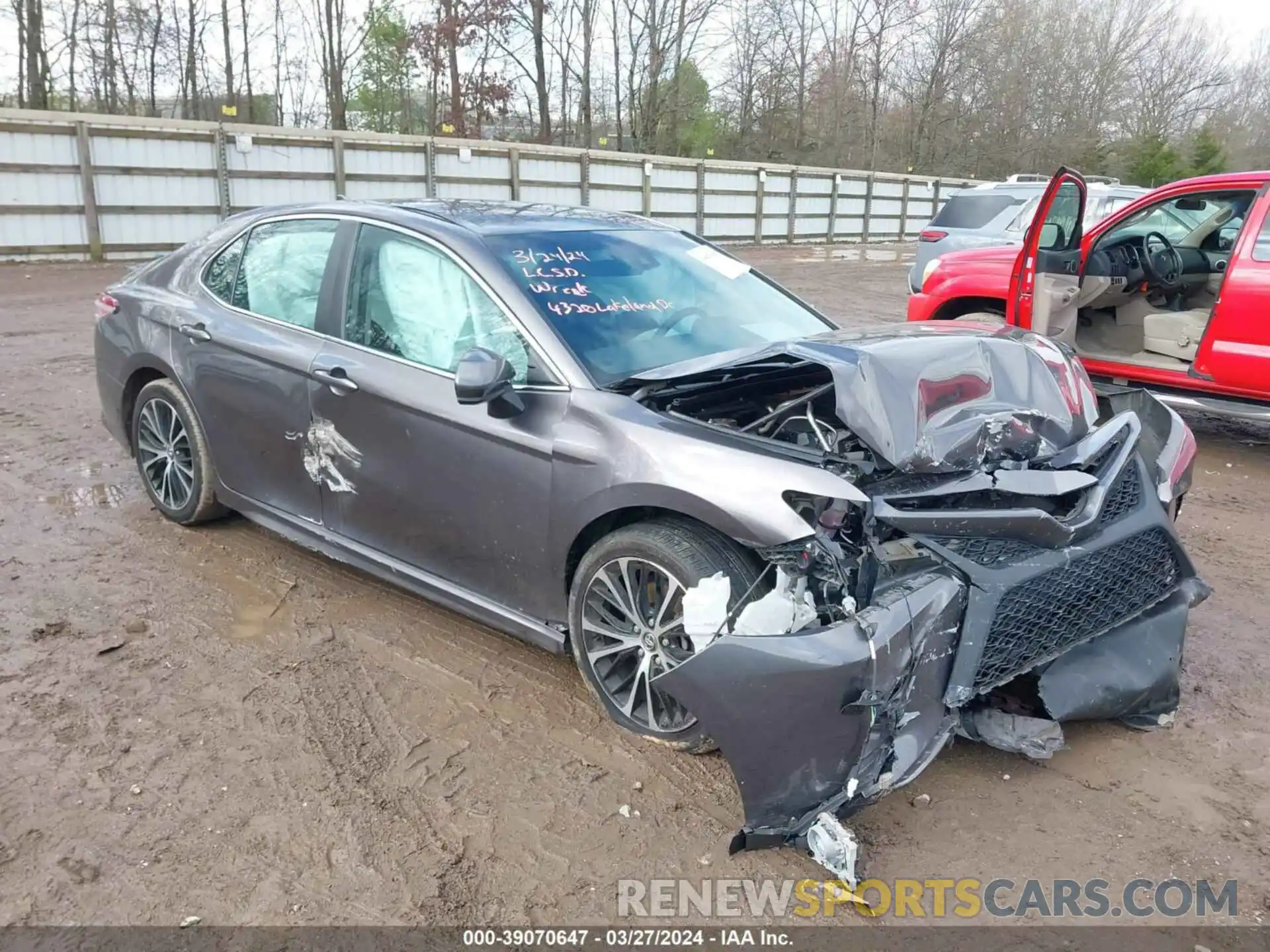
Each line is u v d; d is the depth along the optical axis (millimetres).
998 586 2883
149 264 5312
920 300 8523
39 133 16312
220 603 4266
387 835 2857
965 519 2904
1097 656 3266
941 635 2816
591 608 3340
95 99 33812
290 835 2846
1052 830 2916
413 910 2582
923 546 2912
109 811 2924
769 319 4246
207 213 18422
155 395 4930
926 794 3078
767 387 3775
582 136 38031
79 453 6324
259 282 4527
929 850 2834
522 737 3346
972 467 3072
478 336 3674
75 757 3170
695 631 2875
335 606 4273
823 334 3939
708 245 4695
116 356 5121
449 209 4246
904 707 2750
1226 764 3252
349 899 2611
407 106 37406
